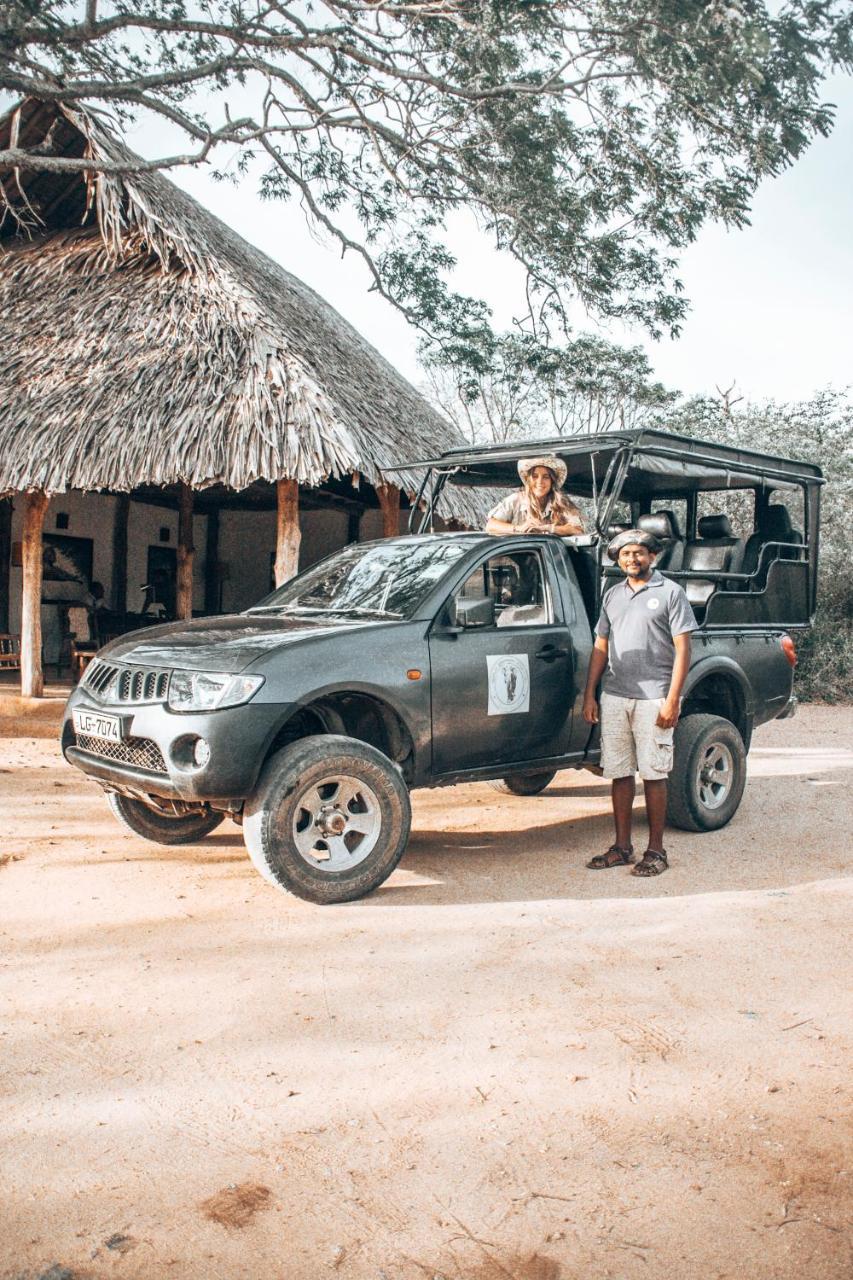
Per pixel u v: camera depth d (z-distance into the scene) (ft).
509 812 24.31
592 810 24.62
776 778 28.78
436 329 44.78
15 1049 11.26
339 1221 8.34
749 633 23.35
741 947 14.65
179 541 50.62
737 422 60.70
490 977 13.42
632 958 14.17
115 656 18.15
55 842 20.47
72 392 34.27
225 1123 9.78
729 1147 9.43
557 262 38.91
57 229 46.52
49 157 38.83
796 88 28.99
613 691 18.85
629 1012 12.34
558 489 22.56
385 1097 10.28
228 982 13.17
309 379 32.71
